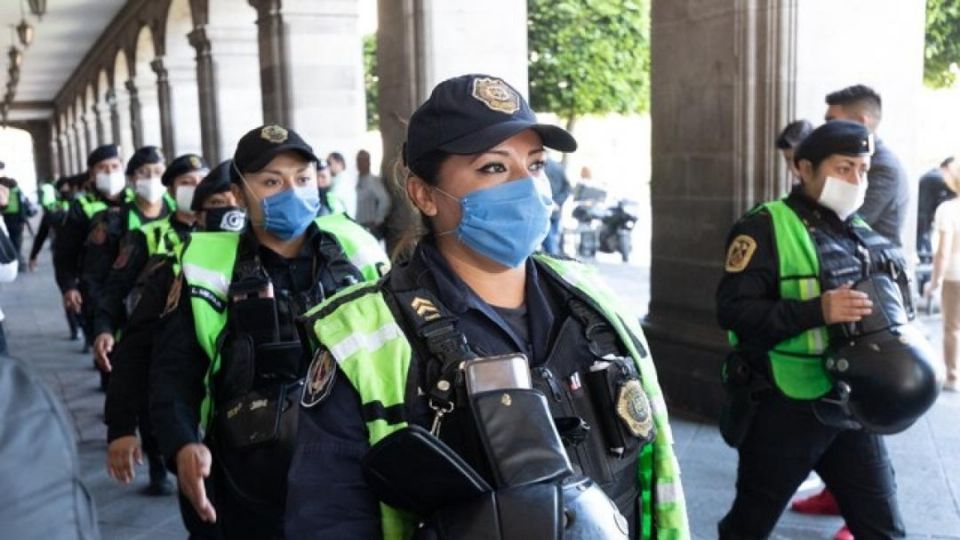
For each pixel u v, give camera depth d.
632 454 1.55
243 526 2.56
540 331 1.57
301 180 2.74
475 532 1.28
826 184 3.02
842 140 2.98
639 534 1.64
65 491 1.06
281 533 2.49
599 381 1.53
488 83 1.54
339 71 10.39
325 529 1.41
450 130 1.49
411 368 1.46
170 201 5.45
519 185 1.52
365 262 2.84
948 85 10.94
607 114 17.89
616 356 1.59
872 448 3.02
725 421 3.20
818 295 2.98
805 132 4.31
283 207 2.68
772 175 5.18
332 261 2.77
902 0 5.28
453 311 1.53
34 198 40.94
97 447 5.59
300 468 1.45
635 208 15.55
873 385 2.84
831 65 5.15
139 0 17.64
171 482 4.88
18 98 40.88
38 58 27.23
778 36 5.07
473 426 1.39
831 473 3.09
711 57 5.43
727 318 3.08
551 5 16.27
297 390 2.49
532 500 1.29
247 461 2.45
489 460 1.34
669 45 5.78
